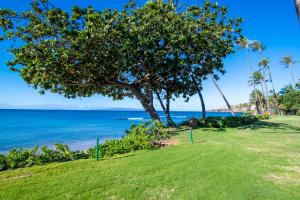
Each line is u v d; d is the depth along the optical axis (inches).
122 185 216.5
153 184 220.4
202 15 676.7
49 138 932.6
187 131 660.7
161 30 645.3
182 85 936.9
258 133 610.5
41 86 572.4
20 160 281.0
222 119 816.9
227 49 701.9
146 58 662.5
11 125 1659.7
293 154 350.6
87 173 248.2
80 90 734.5
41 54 543.8
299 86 2429.9
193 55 706.2
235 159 313.4
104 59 625.9
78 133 1122.7
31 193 194.2
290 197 196.9
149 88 799.1
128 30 629.9
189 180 231.6
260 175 251.4
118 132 1167.0
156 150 371.2
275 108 2180.1
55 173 247.6
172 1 694.5
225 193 202.7
